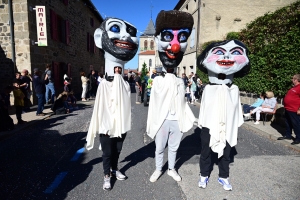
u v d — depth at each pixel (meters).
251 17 14.96
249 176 3.30
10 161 3.75
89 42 17.38
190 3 17.22
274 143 4.88
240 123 3.00
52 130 5.66
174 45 2.87
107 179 2.90
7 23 8.35
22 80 7.59
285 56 5.82
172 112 2.99
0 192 2.80
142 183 3.09
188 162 3.83
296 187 2.99
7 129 5.34
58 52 11.14
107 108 2.83
